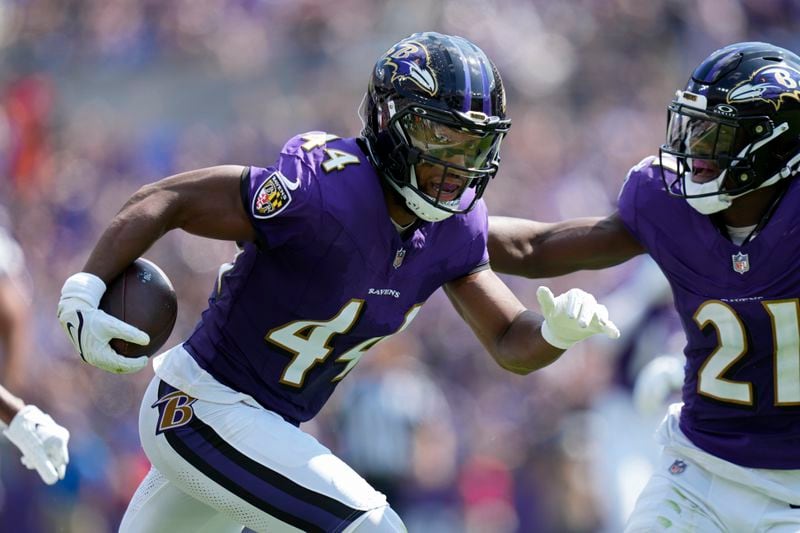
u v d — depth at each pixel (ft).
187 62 140.56
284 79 138.31
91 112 142.00
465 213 41.57
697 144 43.68
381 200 41.32
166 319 42.24
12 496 90.53
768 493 43.55
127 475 99.45
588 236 46.70
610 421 84.12
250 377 42.50
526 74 134.82
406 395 90.94
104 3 144.97
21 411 46.78
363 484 41.04
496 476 102.12
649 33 139.13
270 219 40.32
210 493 41.60
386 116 41.68
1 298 63.16
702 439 44.55
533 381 103.81
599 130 131.95
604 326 40.60
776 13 143.64
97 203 133.80
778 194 43.57
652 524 44.14
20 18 146.10
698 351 44.65
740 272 43.04
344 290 41.29
